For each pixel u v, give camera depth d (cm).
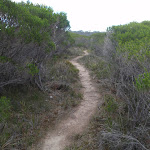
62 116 401
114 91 514
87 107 446
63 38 1068
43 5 677
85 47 2231
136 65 398
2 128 320
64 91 555
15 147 283
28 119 371
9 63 387
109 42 772
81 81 686
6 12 360
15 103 413
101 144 280
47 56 547
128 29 755
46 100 475
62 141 310
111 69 618
